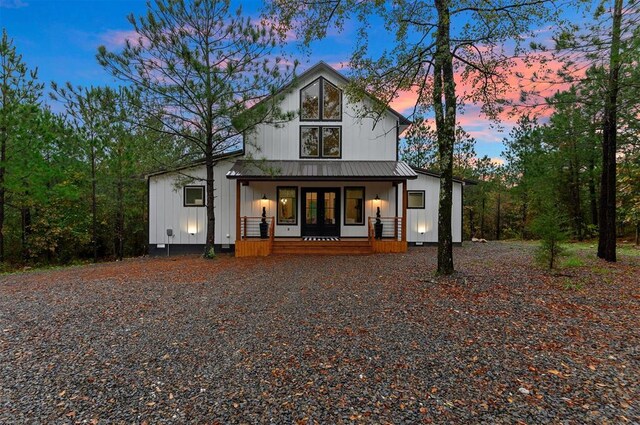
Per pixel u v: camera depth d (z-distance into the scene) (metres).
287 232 14.42
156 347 3.94
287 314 5.12
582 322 4.57
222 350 3.83
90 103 11.04
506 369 3.30
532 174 20.52
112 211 18.05
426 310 5.18
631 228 18.70
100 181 15.70
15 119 11.79
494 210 27.41
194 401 2.82
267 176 12.26
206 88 10.33
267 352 3.76
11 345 4.01
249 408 2.71
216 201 14.02
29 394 2.95
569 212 18.64
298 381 3.13
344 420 2.54
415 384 3.05
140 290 6.83
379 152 14.46
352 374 3.24
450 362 3.46
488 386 3.00
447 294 6.08
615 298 5.67
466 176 26.23
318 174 12.48
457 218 14.77
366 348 3.83
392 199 14.45
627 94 8.11
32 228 15.75
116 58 9.44
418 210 14.48
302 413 2.63
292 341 4.06
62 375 3.29
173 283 7.53
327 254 12.75
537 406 2.69
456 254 11.65
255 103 11.05
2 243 13.41
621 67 7.66
